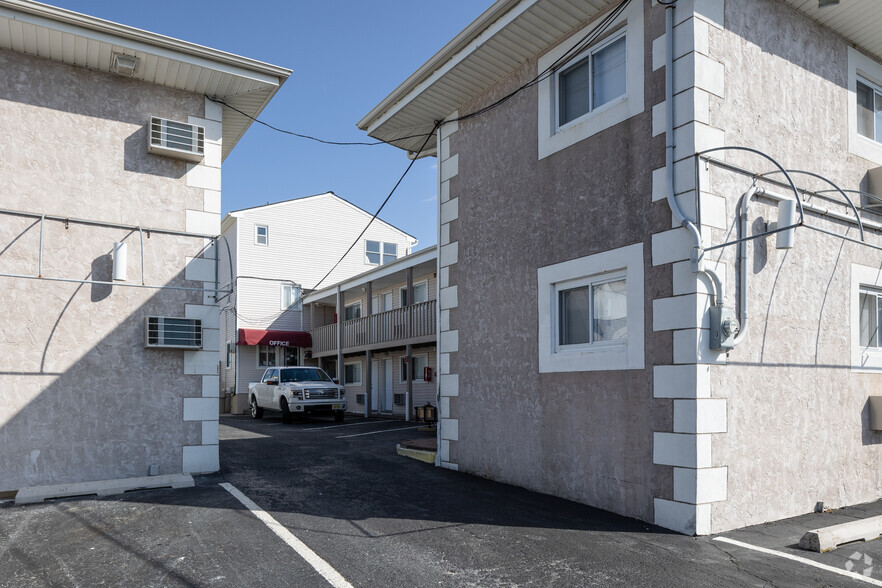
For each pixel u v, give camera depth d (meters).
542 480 7.72
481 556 5.27
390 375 23.92
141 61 8.23
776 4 7.27
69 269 8.04
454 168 9.86
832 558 5.24
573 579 4.74
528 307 8.16
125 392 8.24
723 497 6.05
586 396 7.18
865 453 7.65
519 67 8.70
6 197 7.73
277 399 19.12
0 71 7.84
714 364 6.11
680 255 6.20
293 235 27.00
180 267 8.73
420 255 19.03
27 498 7.01
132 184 8.52
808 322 7.13
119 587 4.59
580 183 7.49
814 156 7.48
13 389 7.60
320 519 6.37
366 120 10.77
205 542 5.58
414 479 8.59
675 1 6.50
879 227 8.14
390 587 4.58
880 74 8.62
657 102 6.62
